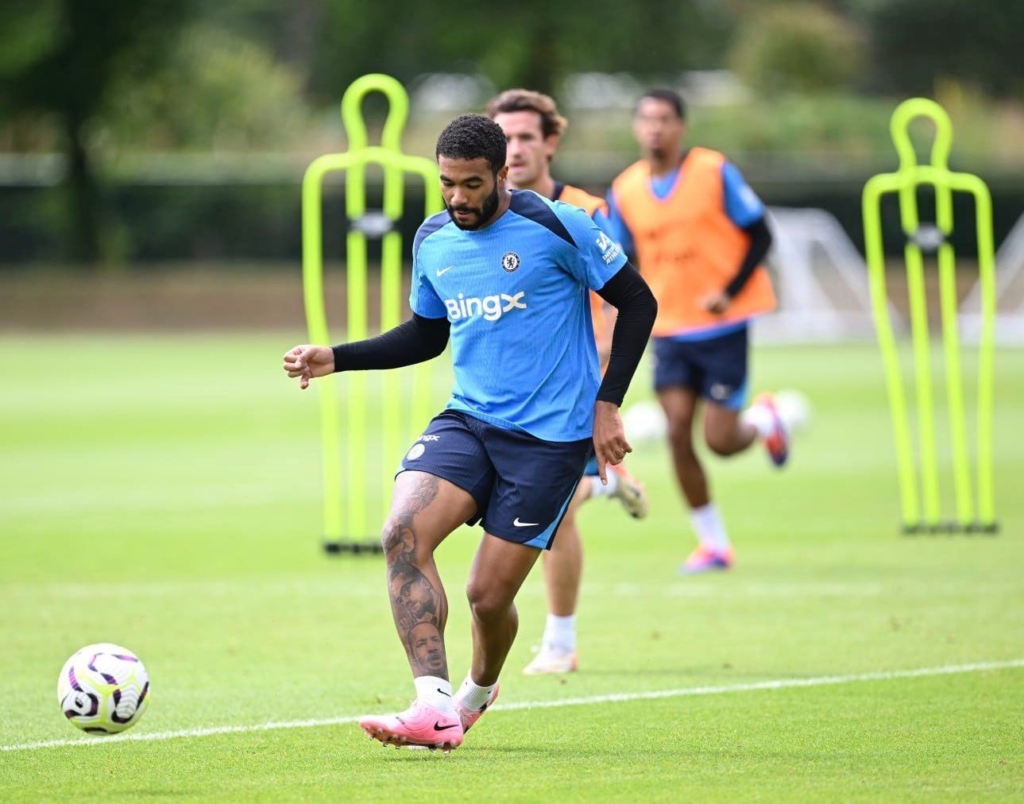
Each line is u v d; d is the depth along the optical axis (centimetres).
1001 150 16700
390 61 16000
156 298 13862
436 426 2102
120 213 15112
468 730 2256
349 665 2744
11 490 5297
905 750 2098
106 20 14350
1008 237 14812
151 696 2495
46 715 2361
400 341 2181
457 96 17525
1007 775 1958
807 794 1866
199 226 15100
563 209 2069
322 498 5144
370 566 3878
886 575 3672
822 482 5488
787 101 17375
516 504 2034
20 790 1914
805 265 13450
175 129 16412
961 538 4253
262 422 7300
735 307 3781
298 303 13825
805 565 3841
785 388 8731
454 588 3575
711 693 2497
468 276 2067
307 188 3928
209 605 3347
